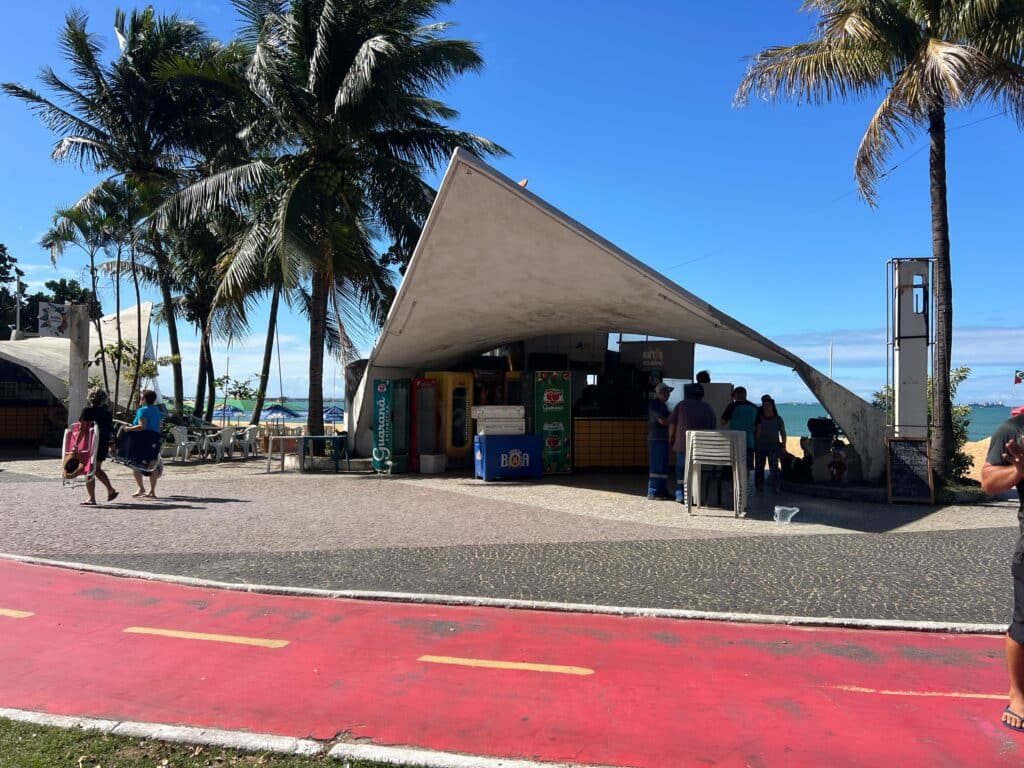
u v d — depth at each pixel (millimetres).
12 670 4734
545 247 11102
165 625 5645
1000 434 3865
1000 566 7391
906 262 13062
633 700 4281
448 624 5664
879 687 4484
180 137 22141
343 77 16703
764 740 3789
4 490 12961
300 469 16453
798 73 13117
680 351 19188
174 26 21531
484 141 19516
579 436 16469
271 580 6863
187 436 20125
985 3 11383
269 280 19500
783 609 5977
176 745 3705
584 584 6711
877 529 9391
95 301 21656
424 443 16609
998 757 3602
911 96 11836
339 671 4715
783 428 12789
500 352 20359
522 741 3762
